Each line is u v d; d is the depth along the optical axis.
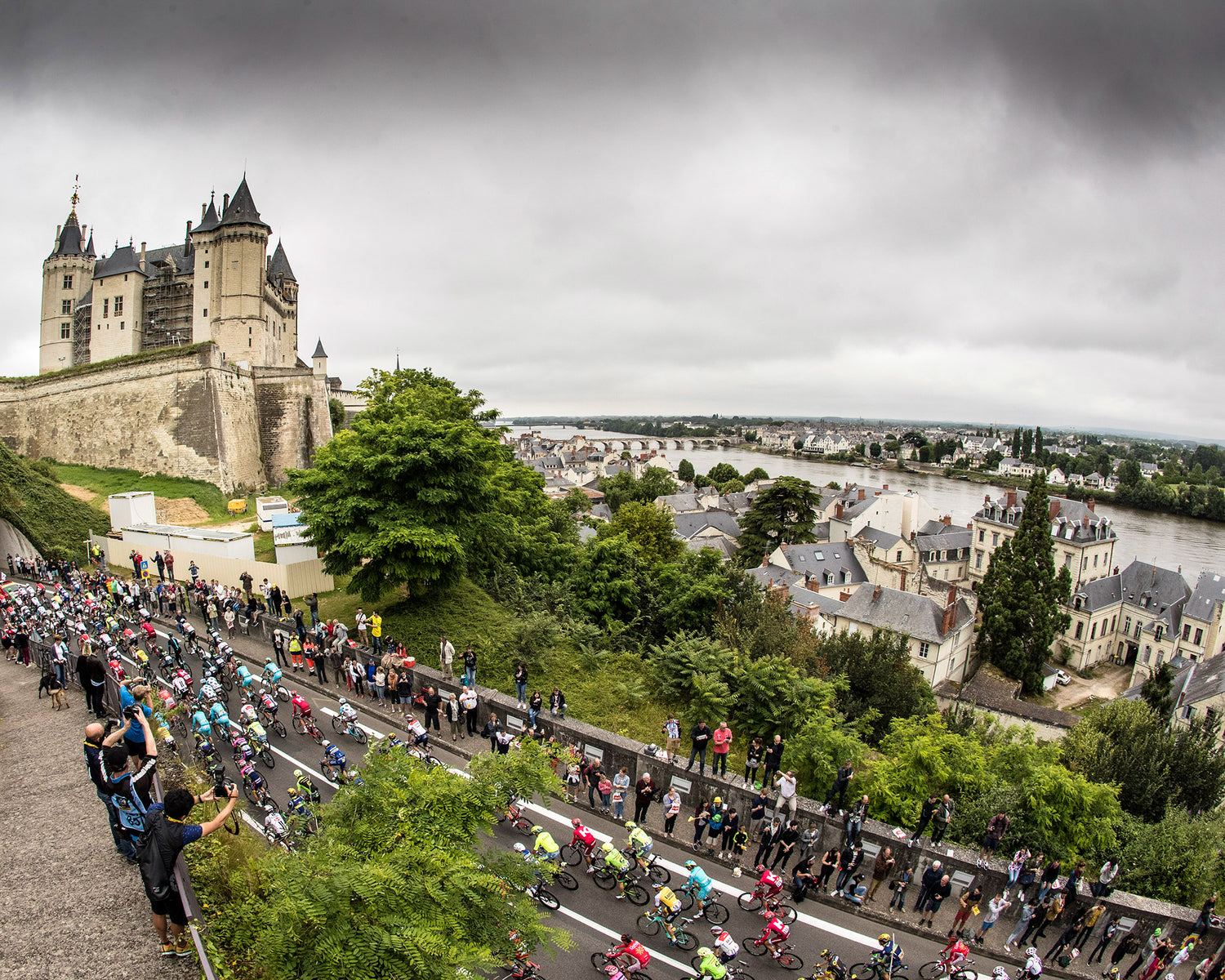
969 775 21.89
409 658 25.34
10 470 49.12
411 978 7.73
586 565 41.50
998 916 17.98
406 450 28.81
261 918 8.28
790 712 27.20
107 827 12.48
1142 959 17.34
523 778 11.52
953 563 86.25
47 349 99.75
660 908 15.34
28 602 28.02
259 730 19.55
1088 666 68.56
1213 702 46.03
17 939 9.57
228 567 38.59
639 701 28.70
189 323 93.12
